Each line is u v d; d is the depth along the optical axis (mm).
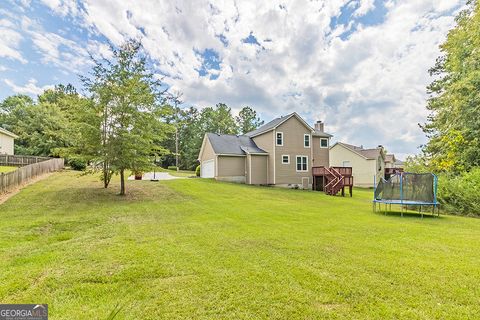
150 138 12414
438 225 7719
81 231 6523
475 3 15031
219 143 22594
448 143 14359
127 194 13102
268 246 5277
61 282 3588
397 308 2953
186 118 46719
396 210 11234
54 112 28734
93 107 11805
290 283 3576
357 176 29938
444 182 11117
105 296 3232
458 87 14383
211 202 11766
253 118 51312
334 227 7145
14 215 8141
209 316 2809
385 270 4023
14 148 27703
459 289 3400
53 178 17047
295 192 18062
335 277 3771
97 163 12461
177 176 27281
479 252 4949
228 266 4180
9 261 4359
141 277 3764
